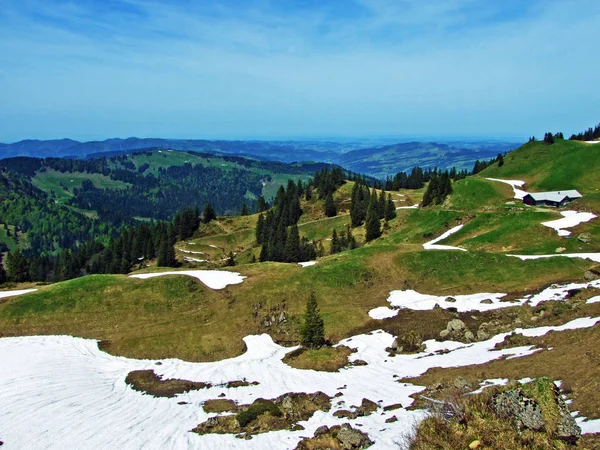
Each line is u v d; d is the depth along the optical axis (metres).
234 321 69.25
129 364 56.84
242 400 42.91
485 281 77.38
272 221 188.38
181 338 64.00
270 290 76.44
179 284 78.12
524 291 71.44
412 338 57.44
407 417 32.28
